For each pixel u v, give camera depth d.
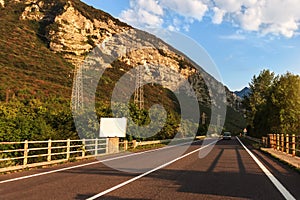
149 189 10.21
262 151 32.41
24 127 19.58
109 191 9.79
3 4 105.19
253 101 83.88
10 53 79.25
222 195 9.31
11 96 56.41
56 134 22.31
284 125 47.91
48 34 87.75
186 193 9.55
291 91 48.25
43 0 102.69
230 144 50.88
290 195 9.38
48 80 71.44
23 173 14.66
